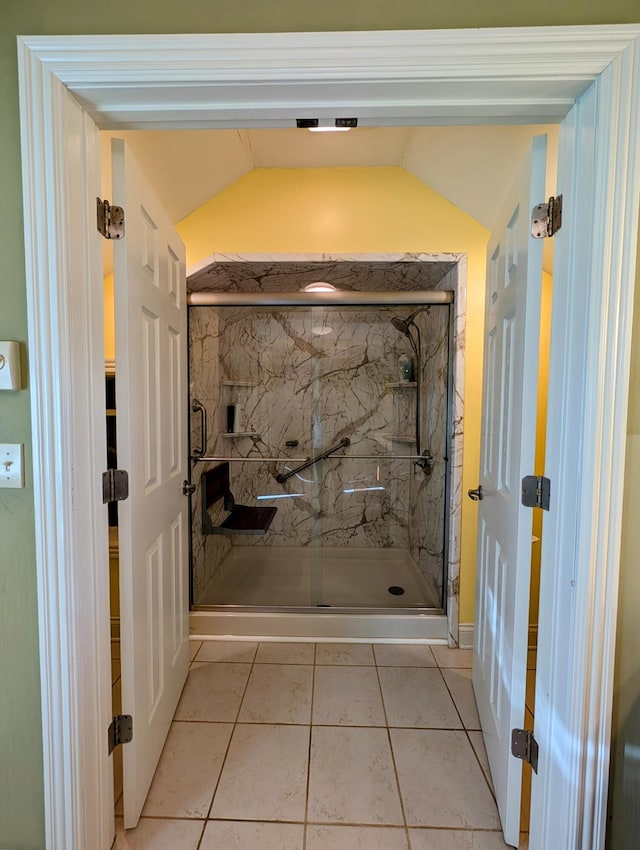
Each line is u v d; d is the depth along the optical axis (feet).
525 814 3.97
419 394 8.29
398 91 2.86
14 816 3.23
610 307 2.78
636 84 2.65
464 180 5.72
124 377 3.54
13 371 2.97
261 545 9.39
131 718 3.64
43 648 3.09
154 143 4.84
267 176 6.38
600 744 2.97
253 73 2.77
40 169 2.86
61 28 2.86
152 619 4.16
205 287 7.38
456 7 2.77
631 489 2.94
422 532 8.05
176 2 2.82
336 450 9.36
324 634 6.68
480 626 5.09
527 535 3.53
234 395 8.94
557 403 3.19
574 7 2.74
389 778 4.22
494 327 4.72
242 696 5.38
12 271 3.00
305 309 8.08
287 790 4.08
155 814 3.83
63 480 3.02
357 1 2.78
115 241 3.44
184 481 5.39
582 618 2.95
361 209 6.36
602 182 2.74
